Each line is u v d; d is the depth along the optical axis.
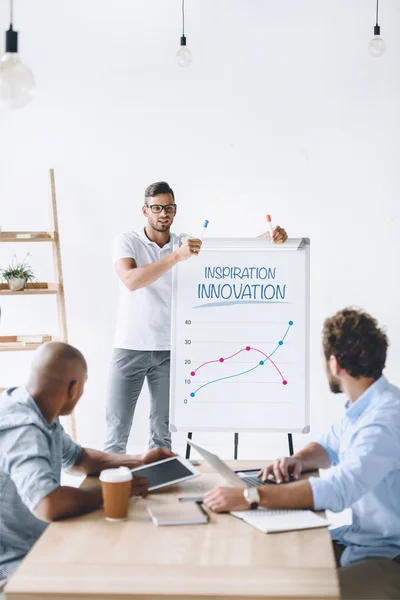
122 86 4.47
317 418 4.48
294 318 3.16
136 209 4.51
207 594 1.41
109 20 4.45
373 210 4.43
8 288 4.28
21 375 4.59
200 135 4.47
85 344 4.57
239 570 1.49
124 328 3.67
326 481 1.83
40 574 1.48
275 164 4.46
